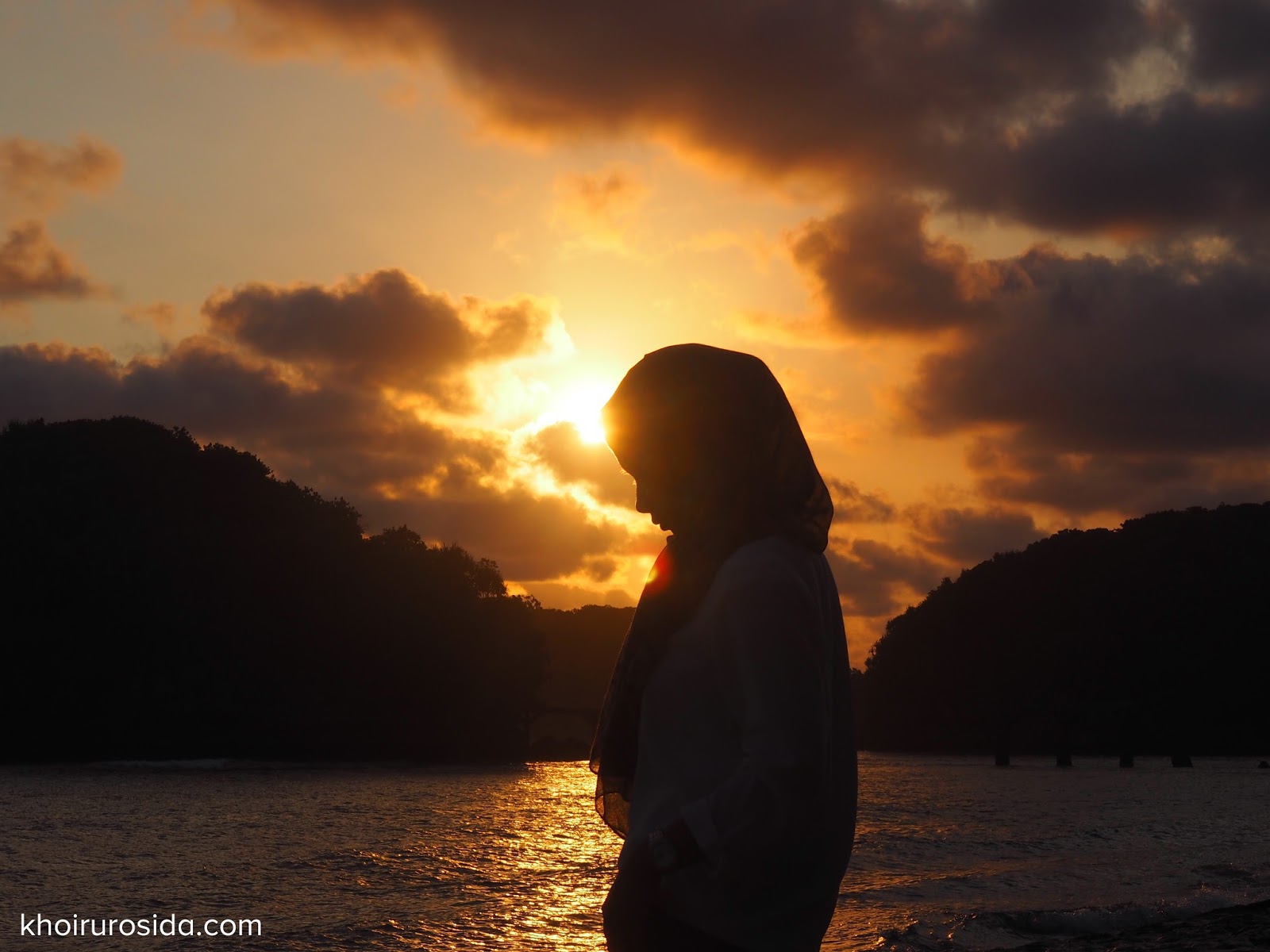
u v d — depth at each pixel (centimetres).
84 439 14275
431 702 13188
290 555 13438
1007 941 1238
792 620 175
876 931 1297
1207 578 18725
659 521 204
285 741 11900
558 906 1500
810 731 170
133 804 4438
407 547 14925
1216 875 1870
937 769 11225
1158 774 9462
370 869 1972
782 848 168
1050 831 2983
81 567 11488
